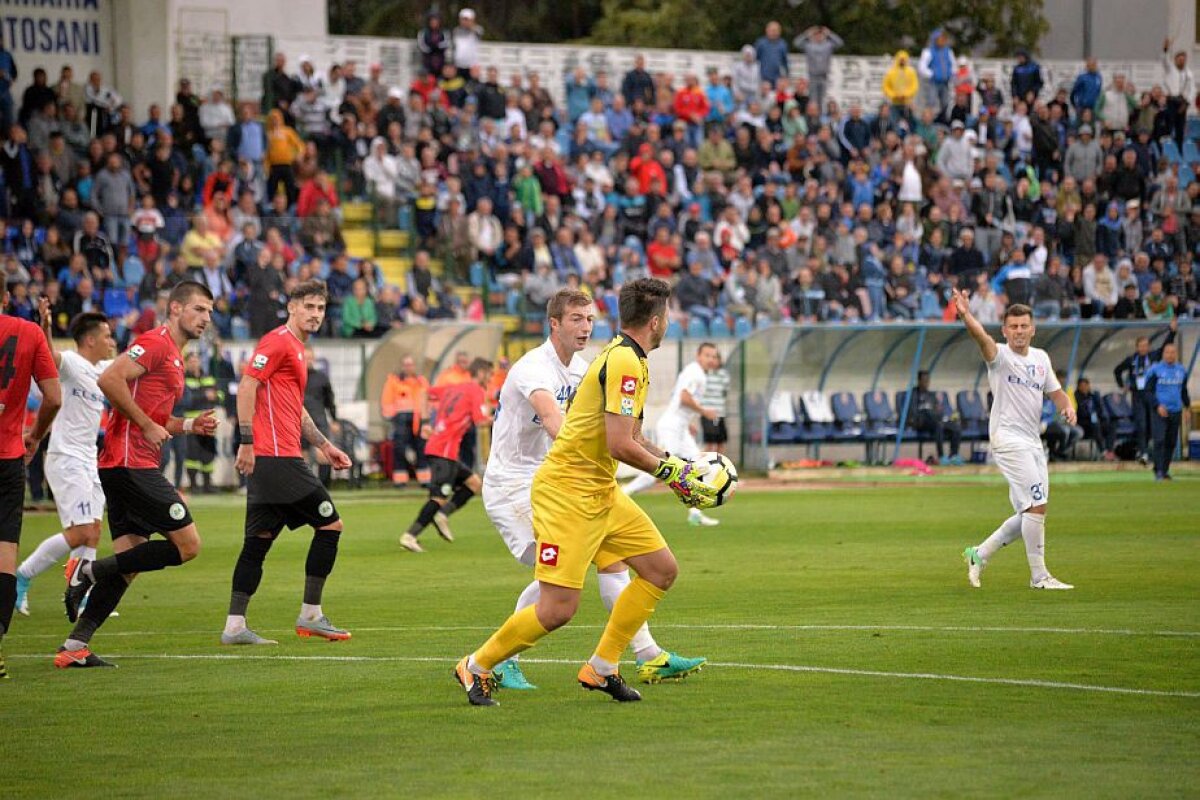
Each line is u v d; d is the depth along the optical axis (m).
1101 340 57.97
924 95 70.81
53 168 51.38
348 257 52.69
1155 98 70.75
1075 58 86.44
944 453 58.06
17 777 11.56
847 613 20.19
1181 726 12.85
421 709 13.95
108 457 17.53
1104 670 15.48
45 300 18.41
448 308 53.12
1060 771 11.27
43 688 15.31
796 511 38.81
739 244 59.59
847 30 87.56
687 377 37.59
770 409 54.78
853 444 57.22
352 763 11.86
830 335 55.19
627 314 13.74
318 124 57.84
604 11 89.44
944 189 63.28
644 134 61.25
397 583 24.94
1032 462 22.67
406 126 59.91
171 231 48.94
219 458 46.97
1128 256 63.31
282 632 19.38
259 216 52.69
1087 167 66.50
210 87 62.97
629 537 14.08
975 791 10.72
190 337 18.30
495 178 56.69
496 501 16.41
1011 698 14.09
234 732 13.06
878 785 10.91
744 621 19.52
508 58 69.31
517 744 12.45
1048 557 27.23
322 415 40.34
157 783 11.30
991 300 56.72
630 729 12.98
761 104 66.94
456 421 30.62
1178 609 20.17
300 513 18.50
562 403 16.08
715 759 11.80
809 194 60.97
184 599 23.20
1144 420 54.38
